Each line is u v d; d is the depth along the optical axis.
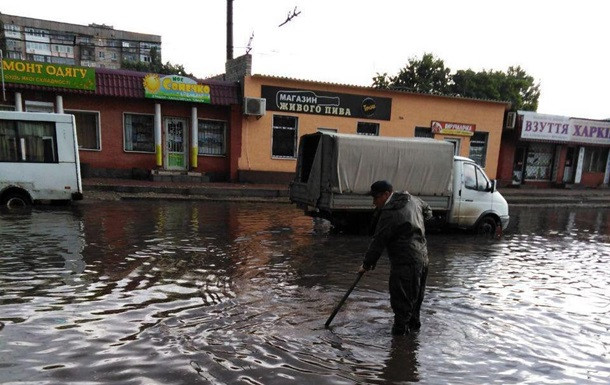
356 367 3.78
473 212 10.97
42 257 6.80
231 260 7.30
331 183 9.76
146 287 5.66
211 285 5.90
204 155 18.11
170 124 17.58
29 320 4.43
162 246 7.95
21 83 14.75
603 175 26.17
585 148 25.39
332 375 3.62
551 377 3.81
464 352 4.20
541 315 5.42
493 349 4.31
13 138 11.09
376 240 4.42
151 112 17.06
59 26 51.88
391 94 20.16
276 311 5.05
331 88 19.09
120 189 14.66
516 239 10.99
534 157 24.55
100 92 15.73
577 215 17.14
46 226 9.15
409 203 4.51
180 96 16.89
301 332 4.48
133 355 3.78
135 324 4.45
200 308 5.01
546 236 11.76
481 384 3.61
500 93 35.78
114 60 55.44
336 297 5.69
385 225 4.40
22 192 11.30
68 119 11.48
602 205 20.31
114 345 3.96
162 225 9.96
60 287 5.48
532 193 21.52
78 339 4.04
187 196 14.74
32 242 7.73
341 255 8.13
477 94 34.41
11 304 4.85
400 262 4.45
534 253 9.31
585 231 13.12
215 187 15.95
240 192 16.03
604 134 24.91
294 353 3.99
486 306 5.65
